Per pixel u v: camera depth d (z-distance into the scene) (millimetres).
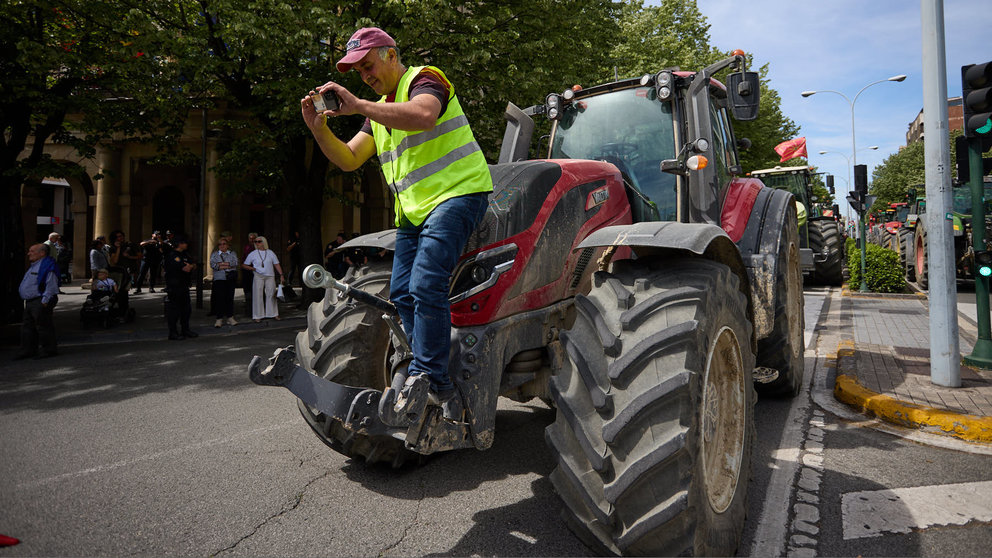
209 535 2654
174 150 13977
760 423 4328
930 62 4988
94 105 10594
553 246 2791
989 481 3193
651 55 21750
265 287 11406
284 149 12367
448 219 2260
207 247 19938
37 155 10945
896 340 7305
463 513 2863
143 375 6668
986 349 5617
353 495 3107
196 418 4773
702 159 3299
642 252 2725
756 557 2416
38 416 4891
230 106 17984
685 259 2576
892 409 4305
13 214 10734
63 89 10500
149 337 9906
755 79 3463
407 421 2117
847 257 22672
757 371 4070
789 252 4719
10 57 9609
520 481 3277
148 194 22453
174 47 10094
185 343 9211
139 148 21391
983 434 3852
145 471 3506
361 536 2631
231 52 10195
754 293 3854
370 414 2248
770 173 15203
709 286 2346
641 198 3734
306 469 3516
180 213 22719
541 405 4895
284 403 5293
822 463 3498
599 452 2113
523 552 2465
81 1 9492
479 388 2408
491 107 11633
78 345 9102
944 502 2928
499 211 2605
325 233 20344
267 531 2689
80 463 3670
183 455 3805
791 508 2883
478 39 10508
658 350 2148
